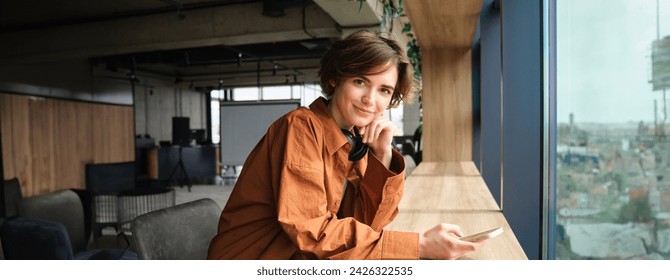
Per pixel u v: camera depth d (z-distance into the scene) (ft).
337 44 3.00
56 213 8.87
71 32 23.79
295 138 2.77
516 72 8.63
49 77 28.81
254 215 2.91
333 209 3.08
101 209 21.81
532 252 8.51
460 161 12.09
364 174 3.44
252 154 3.01
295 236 2.63
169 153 35.09
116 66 32.96
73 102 30.58
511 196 8.61
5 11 22.09
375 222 3.43
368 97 2.92
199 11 21.77
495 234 3.01
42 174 27.96
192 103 50.31
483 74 11.33
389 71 2.91
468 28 9.56
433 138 12.23
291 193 2.67
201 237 5.20
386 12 8.08
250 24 21.04
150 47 23.20
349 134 3.16
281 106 20.65
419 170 9.70
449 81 12.16
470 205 5.49
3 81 25.72
